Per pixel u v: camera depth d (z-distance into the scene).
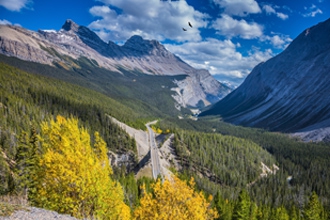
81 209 16.16
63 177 15.44
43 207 15.57
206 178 118.69
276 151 193.00
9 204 14.75
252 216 56.00
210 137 172.25
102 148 18.78
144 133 176.50
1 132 85.50
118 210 18.00
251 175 139.50
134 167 114.88
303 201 105.31
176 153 135.62
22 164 37.81
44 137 16.80
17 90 157.62
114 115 178.12
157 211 18.58
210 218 20.23
